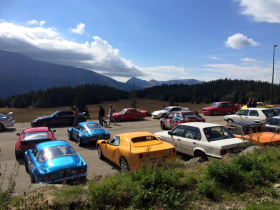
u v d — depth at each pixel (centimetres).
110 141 798
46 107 13062
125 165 648
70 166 594
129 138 699
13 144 1262
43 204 344
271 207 328
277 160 530
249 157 506
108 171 743
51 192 421
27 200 382
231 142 676
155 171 430
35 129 1006
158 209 339
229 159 578
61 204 348
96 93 14600
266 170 459
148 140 708
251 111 1558
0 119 1758
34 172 595
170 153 648
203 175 439
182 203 358
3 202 362
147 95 16488
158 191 376
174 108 2566
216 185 409
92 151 1055
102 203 350
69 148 689
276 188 398
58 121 1989
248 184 419
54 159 616
